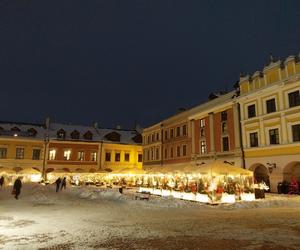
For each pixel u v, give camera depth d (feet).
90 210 55.83
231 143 111.75
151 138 184.34
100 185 154.40
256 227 37.37
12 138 175.52
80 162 192.03
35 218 45.44
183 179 88.89
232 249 26.76
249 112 105.70
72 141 191.93
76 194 96.53
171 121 159.33
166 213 51.65
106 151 201.16
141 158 211.20
